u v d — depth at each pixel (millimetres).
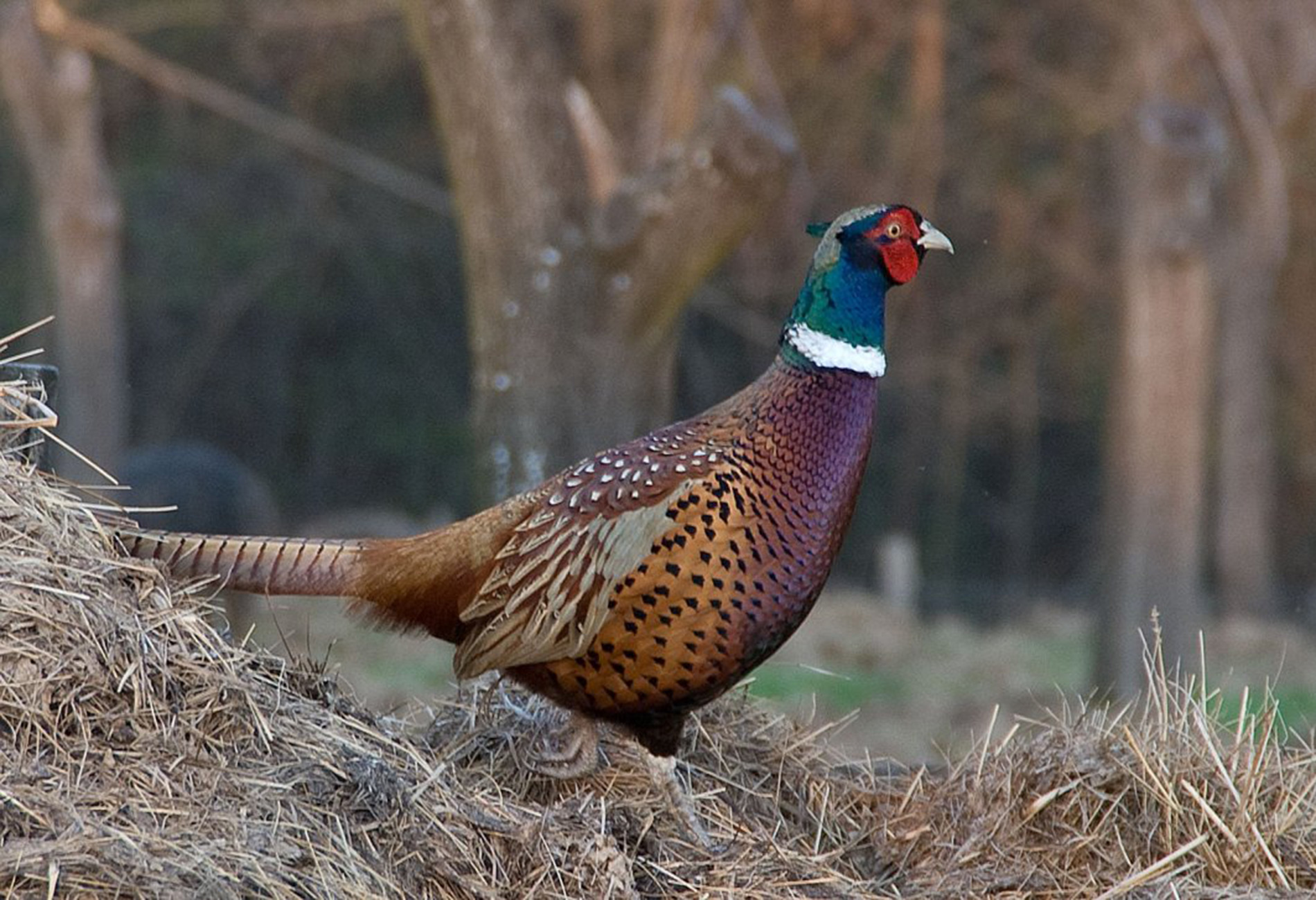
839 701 20844
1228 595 39562
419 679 16969
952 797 7312
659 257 13633
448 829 6039
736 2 19734
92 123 22906
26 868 4969
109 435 23344
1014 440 48125
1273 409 44625
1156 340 20750
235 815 5527
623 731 6871
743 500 6473
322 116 40469
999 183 39031
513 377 13977
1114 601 21188
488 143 13766
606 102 28359
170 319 43125
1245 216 33969
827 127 34062
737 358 44844
